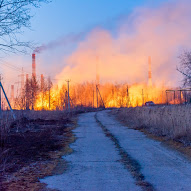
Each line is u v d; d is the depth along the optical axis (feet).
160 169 24.16
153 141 42.68
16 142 38.55
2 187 18.16
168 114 55.98
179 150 33.53
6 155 27.91
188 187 18.62
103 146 38.27
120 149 35.32
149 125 60.95
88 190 18.07
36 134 50.72
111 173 22.88
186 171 23.34
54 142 41.68
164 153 32.17
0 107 51.39
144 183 19.49
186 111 51.62
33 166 25.07
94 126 73.77
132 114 91.81
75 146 38.34
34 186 18.83
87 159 29.12
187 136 38.93
